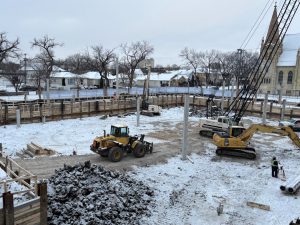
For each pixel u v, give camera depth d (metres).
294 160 26.81
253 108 49.22
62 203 15.61
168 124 40.78
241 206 18.11
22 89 78.00
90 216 14.80
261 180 22.00
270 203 18.50
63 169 19.62
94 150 24.47
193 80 98.00
